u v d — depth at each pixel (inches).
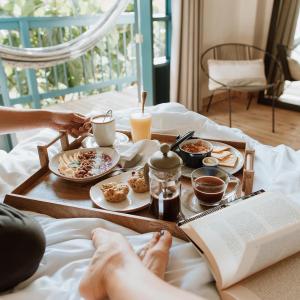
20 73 130.1
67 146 50.3
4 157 53.4
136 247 30.5
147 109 71.5
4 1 121.6
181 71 121.9
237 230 27.4
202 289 26.4
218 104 141.8
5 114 46.9
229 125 118.2
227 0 129.3
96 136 49.3
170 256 29.5
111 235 30.1
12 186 45.6
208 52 131.7
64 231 32.8
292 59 123.6
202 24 120.7
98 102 149.4
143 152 46.3
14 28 118.7
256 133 110.9
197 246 28.4
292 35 124.0
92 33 108.0
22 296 25.5
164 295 21.8
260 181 43.4
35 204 37.2
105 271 24.9
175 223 32.5
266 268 27.3
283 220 27.8
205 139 53.0
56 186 41.7
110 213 34.4
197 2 113.3
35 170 48.1
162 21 121.9
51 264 29.8
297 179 42.7
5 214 28.0
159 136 54.6
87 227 33.3
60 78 144.8
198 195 35.5
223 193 35.9
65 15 134.6
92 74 153.4
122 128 60.2
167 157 31.2
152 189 33.7
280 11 123.8
